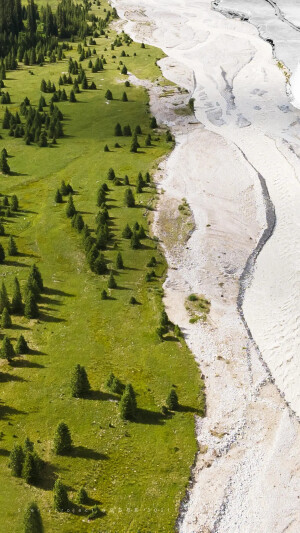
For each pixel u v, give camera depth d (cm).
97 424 6272
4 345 7062
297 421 6462
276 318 8131
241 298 8569
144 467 5812
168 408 6519
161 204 10781
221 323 7988
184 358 7281
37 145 13188
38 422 6275
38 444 5994
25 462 5503
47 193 11144
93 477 5672
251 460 5969
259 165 12500
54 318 7900
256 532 5291
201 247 9656
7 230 9925
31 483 5559
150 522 5288
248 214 10731
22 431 6153
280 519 5403
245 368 7194
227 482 5725
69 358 7200
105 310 8081
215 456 5991
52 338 7525
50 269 8975
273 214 10756
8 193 11144
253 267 9288
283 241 9956
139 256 9300
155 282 8744
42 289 8469
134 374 7000
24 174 11894
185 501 5516
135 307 8169
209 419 6431
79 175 11850
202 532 5259
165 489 5600
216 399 6700
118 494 5519
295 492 5650
